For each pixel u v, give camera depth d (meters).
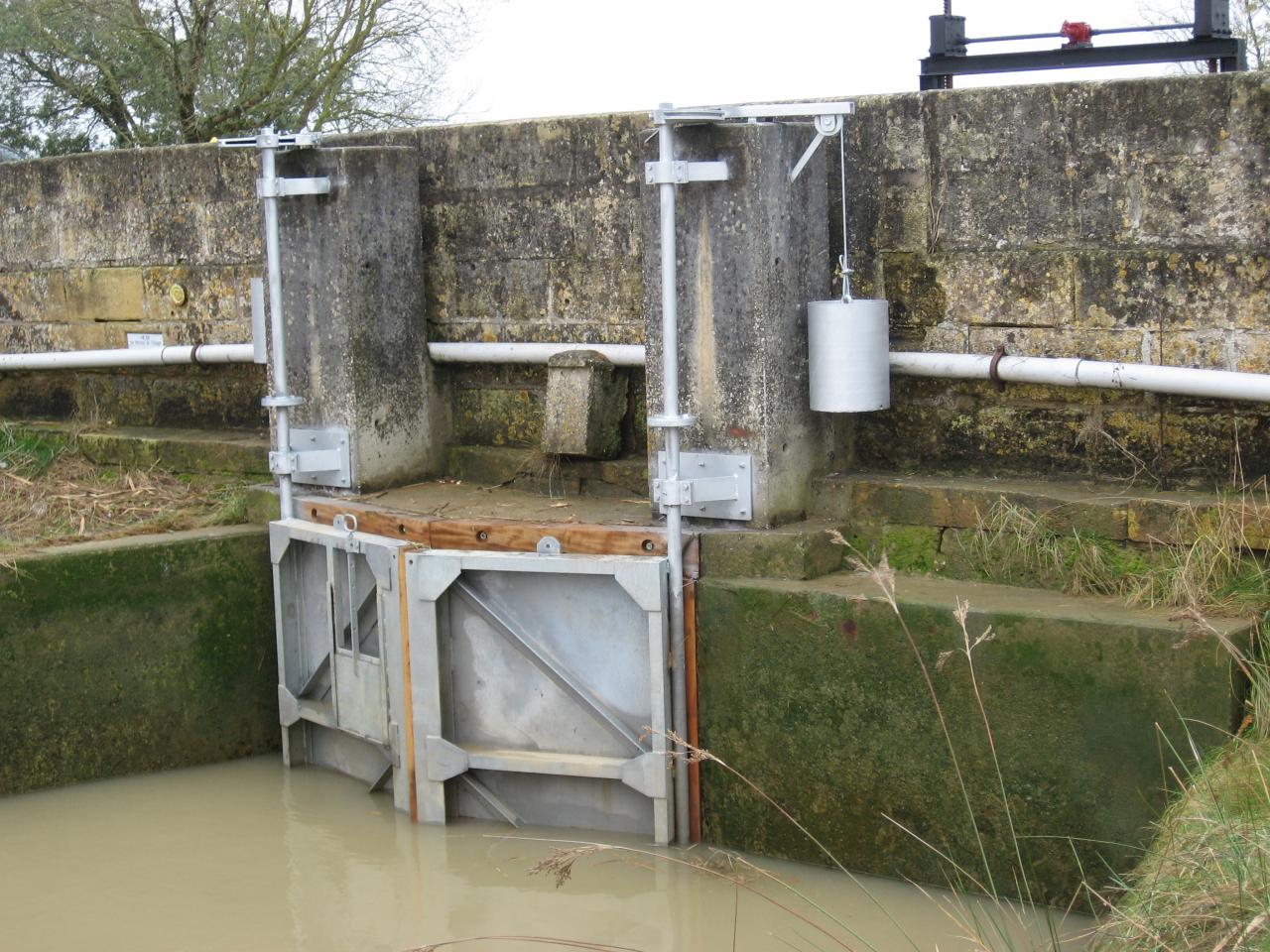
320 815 6.65
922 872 5.71
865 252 6.52
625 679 6.27
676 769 6.13
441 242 7.62
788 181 6.20
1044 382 6.08
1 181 9.32
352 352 7.30
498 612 6.42
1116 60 6.75
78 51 14.37
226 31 14.48
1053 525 5.91
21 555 6.85
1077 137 5.98
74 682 6.94
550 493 7.29
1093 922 5.29
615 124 7.00
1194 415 5.92
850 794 5.84
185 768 7.24
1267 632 5.20
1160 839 4.57
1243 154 5.66
